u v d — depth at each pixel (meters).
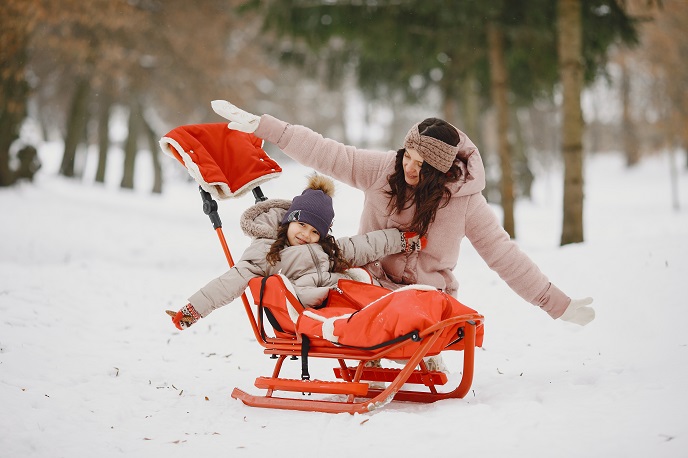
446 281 5.23
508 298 8.41
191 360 6.55
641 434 3.70
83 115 29.19
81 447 4.11
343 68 19.06
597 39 14.52
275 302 4.73
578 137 12.08
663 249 8.73
